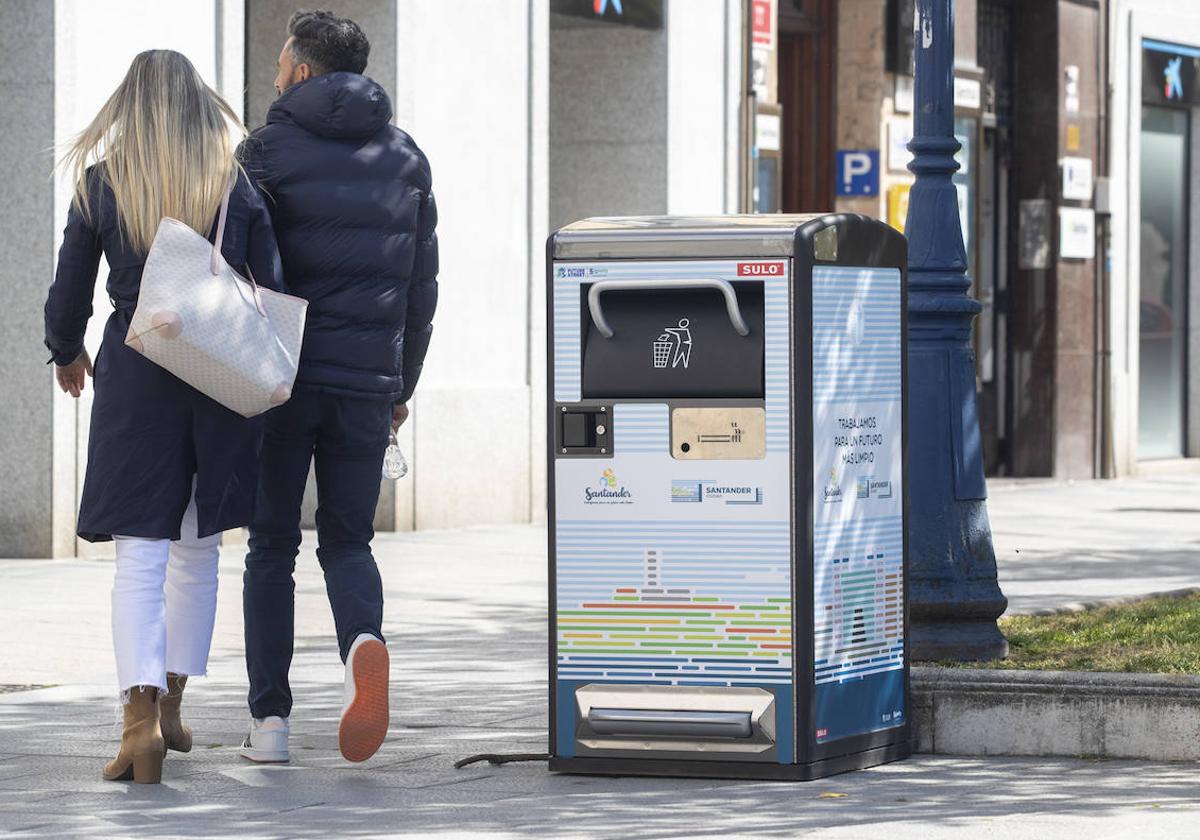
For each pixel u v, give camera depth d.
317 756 15.48
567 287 14.73
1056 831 12.87
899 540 15.37
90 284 14.58
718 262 14.45
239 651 21.05
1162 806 13.66
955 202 18.58
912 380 18.25
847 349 14.78
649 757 14.66
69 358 14.88
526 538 33.66
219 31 31.70
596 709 14.71
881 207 44.72
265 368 14.10
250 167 14.81
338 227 14.73
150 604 14.35
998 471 49.91
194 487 14.51
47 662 19.95
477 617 23.80
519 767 15.09
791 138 45.28
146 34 30.44
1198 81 54.19
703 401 14.50
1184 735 15.24
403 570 28.72
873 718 15.09
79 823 13.05
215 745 15.93
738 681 14.51
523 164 36.88
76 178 14.55
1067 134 49.47
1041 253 49.41
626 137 40.38
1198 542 33.50
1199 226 54.34
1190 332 54.47
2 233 29.09
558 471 14.76
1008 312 49.78
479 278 35.88
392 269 14.93
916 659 17.78
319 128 14.80
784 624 14.41
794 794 14.02
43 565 28.39
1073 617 20.91
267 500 15.02
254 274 14.52
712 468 14.50
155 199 14.16
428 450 34.59
